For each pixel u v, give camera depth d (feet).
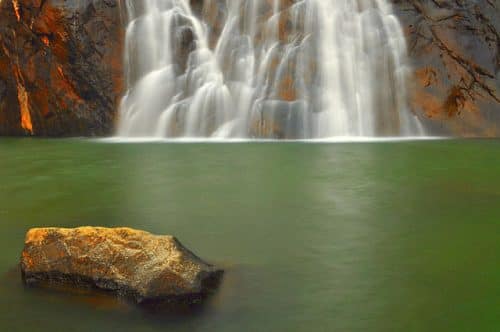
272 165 43.45
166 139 71.46
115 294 15.06
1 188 34.30
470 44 73.92
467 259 18.57
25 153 55.52
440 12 73.87
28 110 81.41
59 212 26.78
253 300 15.01
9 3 77.20
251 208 27.27
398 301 14.98
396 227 23.16
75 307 14.46
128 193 31.96
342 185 34.09
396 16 73.46
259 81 72.33
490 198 29.50
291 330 13.29
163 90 74.43
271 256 19.02
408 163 44.62
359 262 18.31
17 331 13.20
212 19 75.66
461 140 66.18
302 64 71.67
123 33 75.87
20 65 79.41
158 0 76.13
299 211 26.55
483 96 73.41
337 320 13.82
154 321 13.70
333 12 72.95
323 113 70.18
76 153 54.60
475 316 13.99
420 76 72.59
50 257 16.11
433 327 13.42
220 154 51.47
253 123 70.54
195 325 13.52
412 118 71.61
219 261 18.40
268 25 73.87
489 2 74.49
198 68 74.64
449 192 31.42
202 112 72.69
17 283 16.16
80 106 77.92
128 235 16.03
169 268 14.94
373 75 72.02
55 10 75.36
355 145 59.77
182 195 31.07
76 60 76.79
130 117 75.31
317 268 17.71
